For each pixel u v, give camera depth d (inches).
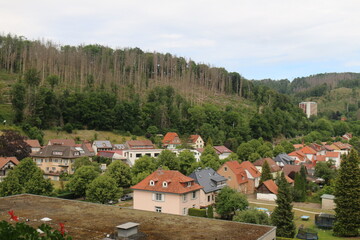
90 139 5162.4
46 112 5236.2
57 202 1470.2
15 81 6358.3
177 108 6569.9
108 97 5935.0
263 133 6624.0
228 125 6501.0
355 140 7135.8
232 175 3225.9
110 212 1311.5
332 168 4099.4
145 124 6077.8
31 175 2395.4
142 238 1008.9
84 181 2696.9
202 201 2546.8
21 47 7691.9
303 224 2368.4
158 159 3494.1
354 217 2054.6
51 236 614.2
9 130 4146.2
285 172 3961.6
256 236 1040.8
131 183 3063.5
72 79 7155.5
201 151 4857.3
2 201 1481.3
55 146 3934.5
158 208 2135.8
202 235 1043.3
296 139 7165.4
